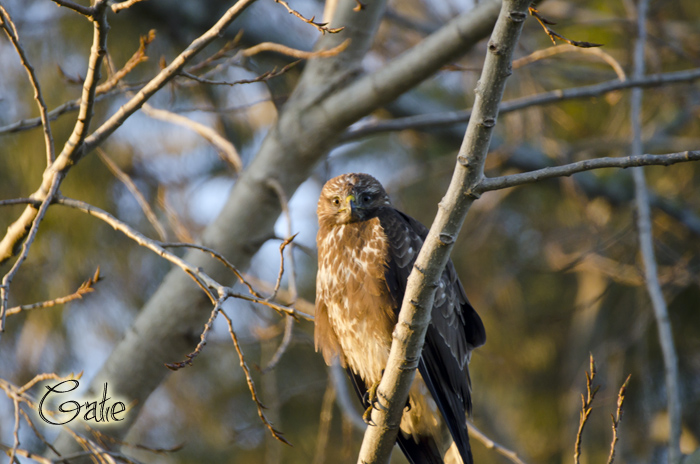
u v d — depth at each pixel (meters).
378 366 7.60
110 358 8.73
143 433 12.67
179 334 8.66
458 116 9.31
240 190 8.91
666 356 7.54
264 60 11.70
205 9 10.89
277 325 9.03
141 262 11.15
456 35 8.06
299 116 8.88
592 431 13.36
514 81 12.72
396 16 13.00
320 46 9.09
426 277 5.23
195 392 12.80
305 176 9.10
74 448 7.99
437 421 7.51
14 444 5.40
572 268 11.66
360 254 7.48
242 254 8.93
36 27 10.29
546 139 12.08
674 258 12.50
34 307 5.33
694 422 12.92
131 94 7.86
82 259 10.66
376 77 8.51
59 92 10.05
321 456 9.05
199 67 7.40
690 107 13.02
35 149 9.97
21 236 6.06
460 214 4.97
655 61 11.53
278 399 10.09
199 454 12.73
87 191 10.52
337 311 7.68
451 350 7.37
